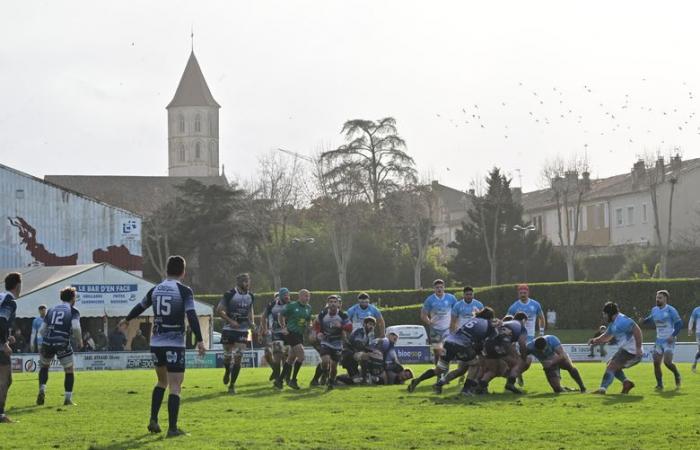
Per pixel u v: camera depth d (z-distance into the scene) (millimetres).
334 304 28531
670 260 102125
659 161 117000
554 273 115250
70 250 78938
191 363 51344
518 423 19219
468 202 146750
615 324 26062
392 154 117750
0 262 77250
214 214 115562
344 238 111250
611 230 126812
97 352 50688
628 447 16203
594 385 29484
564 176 114750
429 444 16641
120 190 179500
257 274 115625
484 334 25734
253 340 57656
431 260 120125
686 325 76750
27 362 49188
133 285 57844
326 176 114938
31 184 78188
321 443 16828
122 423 19953
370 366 30766
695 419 19750
